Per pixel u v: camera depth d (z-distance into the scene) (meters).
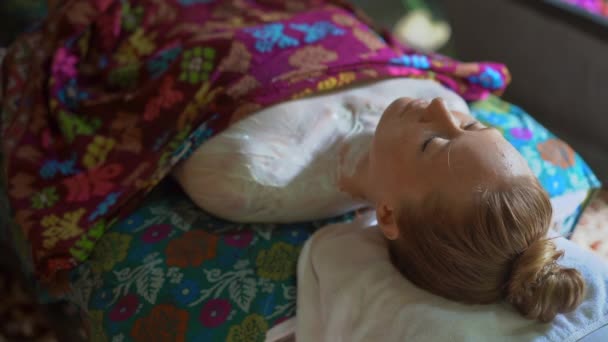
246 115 0.91
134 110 1.03
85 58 1.17
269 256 0.89
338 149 0.92
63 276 0.94
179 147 0.93
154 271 0.87
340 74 0.97
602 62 1.29
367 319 0.77
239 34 1.00
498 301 0.74
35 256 0.91
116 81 1.10
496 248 0.67
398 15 1.94
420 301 0.76
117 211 0.95
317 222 0.97
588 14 1.31
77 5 1.18
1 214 1.12
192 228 0.93
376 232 0.89
